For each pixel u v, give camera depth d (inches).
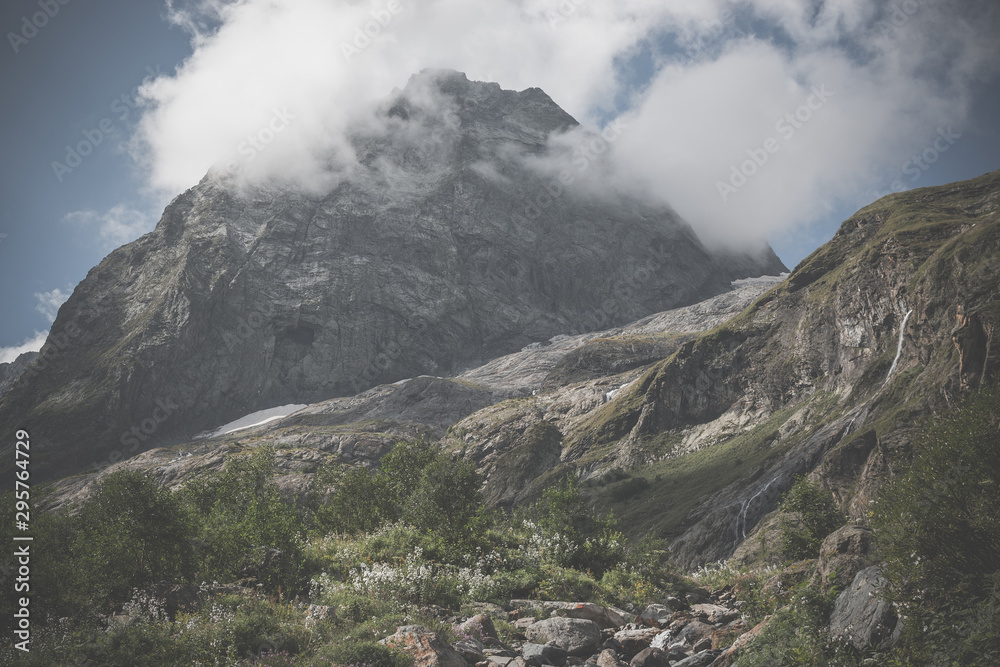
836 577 348.2
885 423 2196.1
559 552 743.7
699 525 2773.1
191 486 1050.1
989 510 281.4
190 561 590.2
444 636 404.2
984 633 238.5
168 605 443.8
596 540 772.0
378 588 522.9
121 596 506.0
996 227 2635.3
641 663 372.5
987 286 2386.8
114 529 570.3
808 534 823.7
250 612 425.1
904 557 289.3
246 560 588.1
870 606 293.4
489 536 809.5
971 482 286.7
